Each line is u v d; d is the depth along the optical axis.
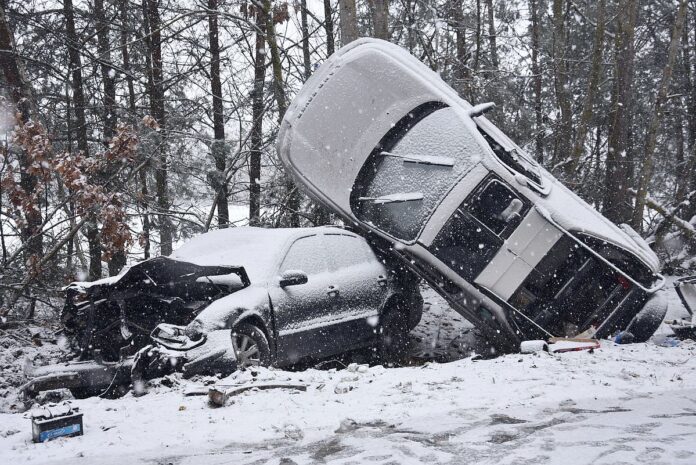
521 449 3.73
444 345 10.09
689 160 21.84
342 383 5.79
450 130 8.91
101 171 11.34
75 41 15.14
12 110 10.90
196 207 15.74
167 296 6.96
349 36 13.00
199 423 4.73
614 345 7.91
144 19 16.95
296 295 7.45
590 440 3.82
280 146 9.70
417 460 3.63
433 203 8.62
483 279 8.24
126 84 18.89
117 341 6.70
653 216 19.28
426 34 15.87
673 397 5.00
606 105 20.95
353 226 9.54
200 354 6.20
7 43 12.51
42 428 4.43
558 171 17.41
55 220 13.49
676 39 14.95
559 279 8.65
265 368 6.38
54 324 10.41
